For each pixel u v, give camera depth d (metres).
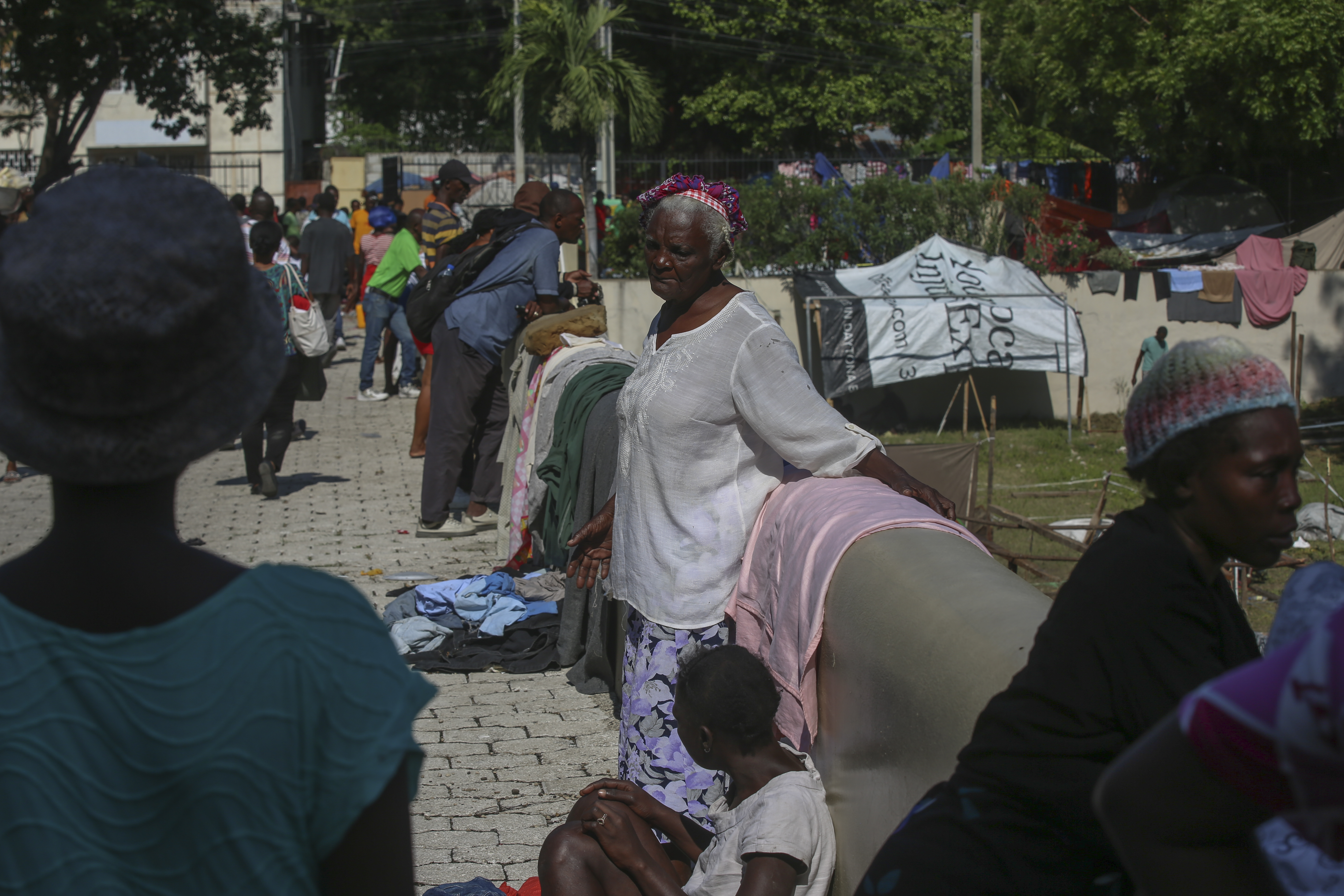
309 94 41.22
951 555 2.37
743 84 34.16
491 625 5.32
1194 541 1.59
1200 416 1.50
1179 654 1.54
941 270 16.59
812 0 34.00
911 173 24.62
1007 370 17.34
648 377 3.10
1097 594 1.57
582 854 2.76
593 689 4.86
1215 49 20.97
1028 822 1.64
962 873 1.66
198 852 1.11
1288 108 21.58
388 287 13.03
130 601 1.14
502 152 34.03
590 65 24.64
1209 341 1.55
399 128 40.56
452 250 7.22
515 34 24.69
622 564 3.22
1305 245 18.95
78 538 1.16
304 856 1.15
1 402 1.13
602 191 23.55
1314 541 9.80
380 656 1.20
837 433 2.93
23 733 1.10
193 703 1.11
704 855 2.65
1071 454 14.82
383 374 15.20
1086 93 25.20
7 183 11.12
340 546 7.14
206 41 25.89
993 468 11.58
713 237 2.98
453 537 7.33
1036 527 9.17
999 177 18.91
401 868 1.19
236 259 1.18
